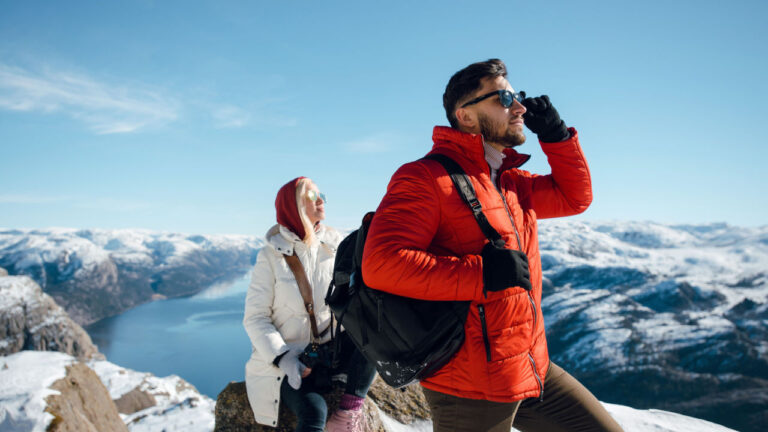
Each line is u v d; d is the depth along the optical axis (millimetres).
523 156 1837
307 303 2721
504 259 1326
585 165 1973
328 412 2705
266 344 2539
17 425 3947
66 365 5195
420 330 1452
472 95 1693
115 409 5727
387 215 1501
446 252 1561
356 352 2443
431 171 1537
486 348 1464
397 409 3428
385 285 1441
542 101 1881
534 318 1592
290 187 2828
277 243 2717
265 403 2594
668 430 3207
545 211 2090
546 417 1799
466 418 1522
